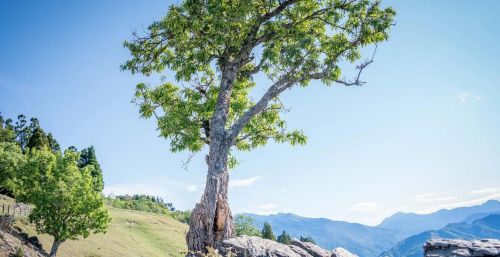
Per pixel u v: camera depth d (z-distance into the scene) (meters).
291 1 13.69
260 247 9.54
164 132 13.85
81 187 39.50
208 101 14.06
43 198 38.28
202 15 13.52
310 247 10.55
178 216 145.62
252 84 16.47
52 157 42.09
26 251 35.78
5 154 50.38
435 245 6.36
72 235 38.66
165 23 13.63
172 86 15.32
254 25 13.57
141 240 73.94
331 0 14.36
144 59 15.04
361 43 13.52
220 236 10.57
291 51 12.35
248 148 15.87
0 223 40.66
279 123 15.51
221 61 14.08
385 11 13.34
